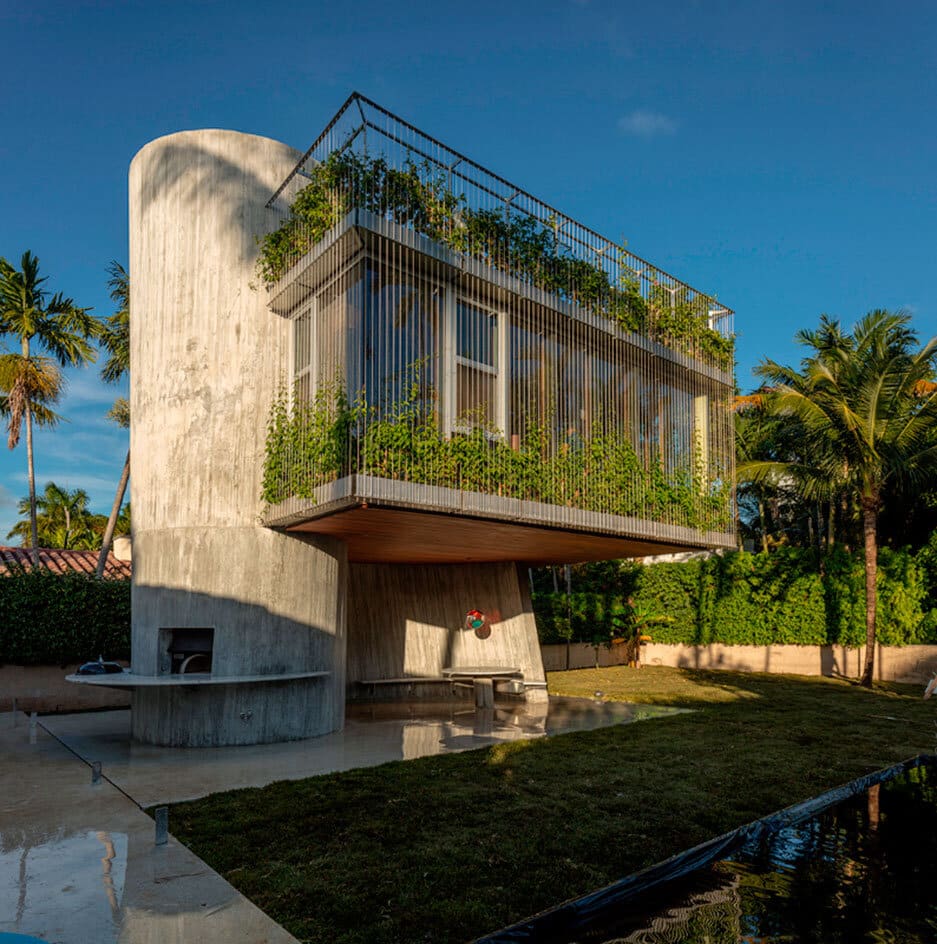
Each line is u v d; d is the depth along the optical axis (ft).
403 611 45.21
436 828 16.48
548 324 31.55
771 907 13.60
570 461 30.91
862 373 53.42
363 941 11.07
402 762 23.38
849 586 58.03
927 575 55.57
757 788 20.51
